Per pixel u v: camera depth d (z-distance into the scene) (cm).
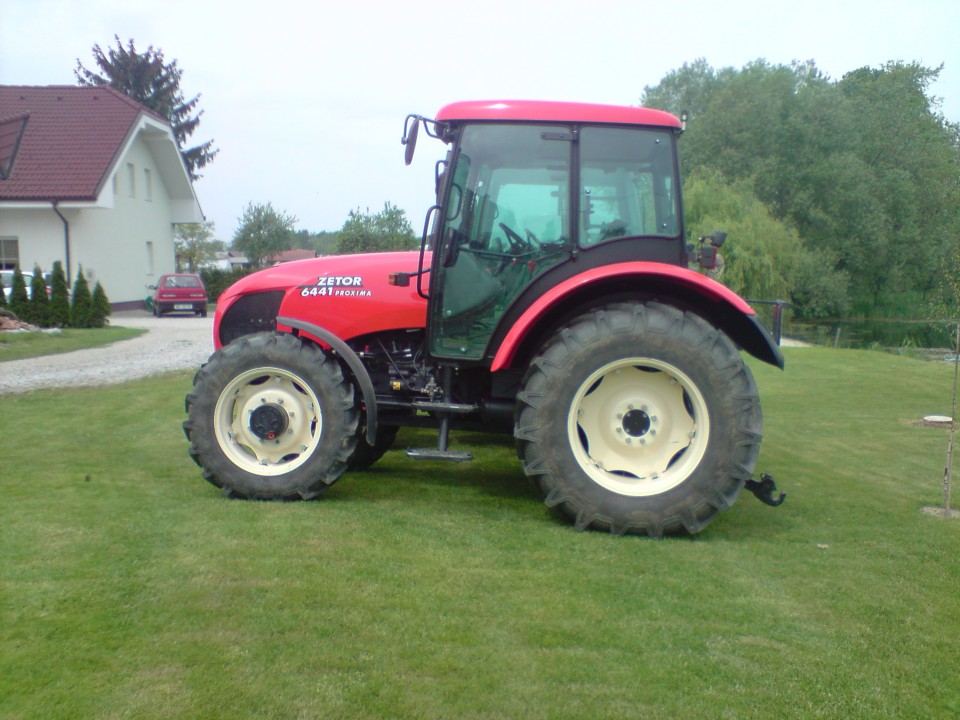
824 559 379
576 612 312
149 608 306
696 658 279
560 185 443
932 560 379
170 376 1047
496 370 446
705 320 450
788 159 3888
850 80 4784
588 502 412
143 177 2889
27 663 264
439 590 329
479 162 447
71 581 329
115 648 276
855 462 599
